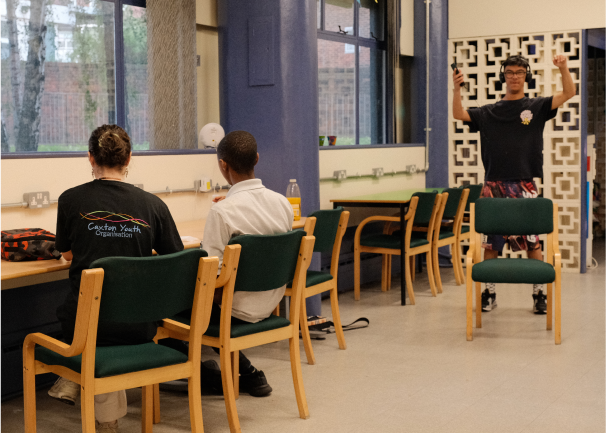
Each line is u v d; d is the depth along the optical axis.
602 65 8.26
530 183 4.79
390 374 3.55
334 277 4.02
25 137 4.37
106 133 2.55
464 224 6.69
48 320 3.45
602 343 4.06
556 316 4.04
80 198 2.48
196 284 2.44
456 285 5.99
